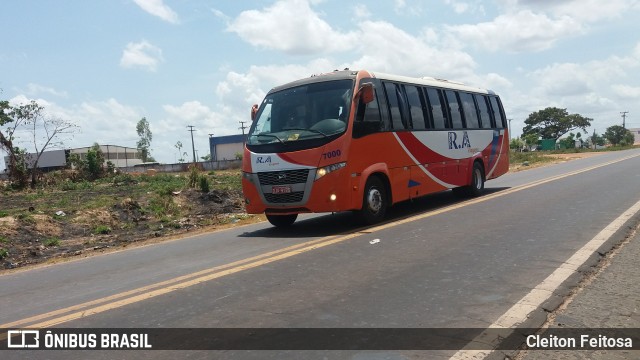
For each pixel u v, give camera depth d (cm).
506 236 828
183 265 783
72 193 2603
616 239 758
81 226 1470
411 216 1122
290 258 751
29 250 1173
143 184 3098
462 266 652
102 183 3553
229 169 7319
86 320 521
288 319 483
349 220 1141
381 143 1055
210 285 625
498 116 1670
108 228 1444
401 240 843
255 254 811
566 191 1415
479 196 1473
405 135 1142
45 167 7844
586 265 624
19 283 787
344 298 541
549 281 564
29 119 3416
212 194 2022
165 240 1167
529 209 1112
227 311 517
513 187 1681
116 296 611
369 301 527
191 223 1484
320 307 514
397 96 1141
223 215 1638
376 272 643
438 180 1274
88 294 646
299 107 1027
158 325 488
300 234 998
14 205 2028
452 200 1416
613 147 8644
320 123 980
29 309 598
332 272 654
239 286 611
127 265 848
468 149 1435
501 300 511
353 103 985
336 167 945
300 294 563
